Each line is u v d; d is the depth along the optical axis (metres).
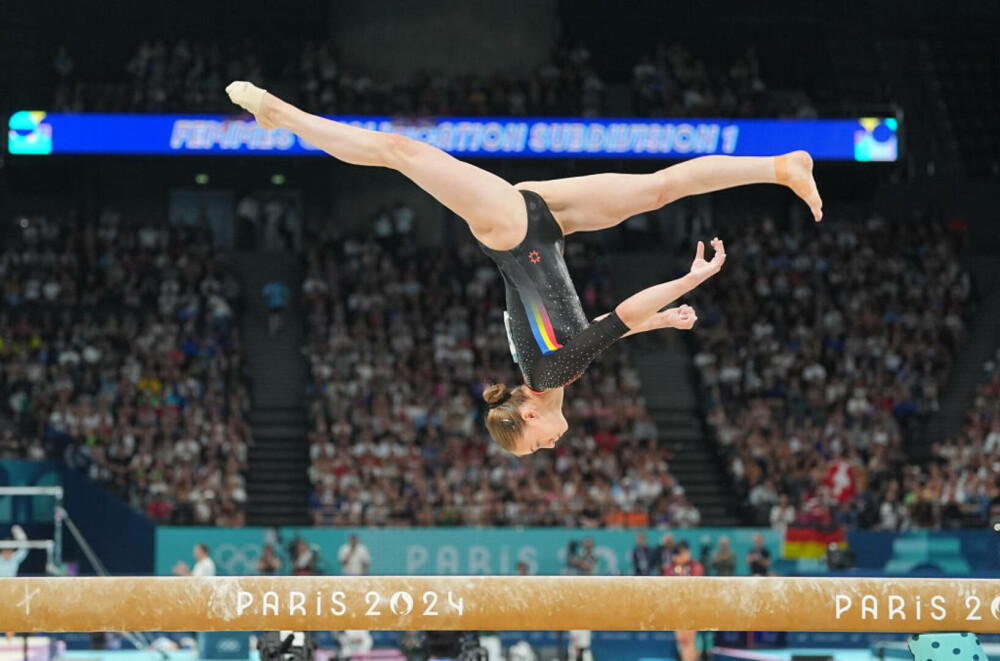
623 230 47.38
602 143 41.56
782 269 44.28
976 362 42.22
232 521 31.44
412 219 45.97
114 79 47.84
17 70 46.62
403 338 40.47
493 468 33.97
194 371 38.22
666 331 42.88
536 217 8.41
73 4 47.84
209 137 41.25
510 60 45.53
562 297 8.38
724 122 41.94
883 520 32.12
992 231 48.69
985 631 9.31
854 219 47.47
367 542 29.48
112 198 47.00
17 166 45.28
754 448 35.62
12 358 38.03
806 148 42.31
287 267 45.41
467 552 29.64
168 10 48.34
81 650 30.09
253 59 45.84
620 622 9.06
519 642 26.55
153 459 33.78
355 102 42.62
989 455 35.19
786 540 30.12
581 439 35.19
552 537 29.83
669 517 31.95
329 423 36.72
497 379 38.88
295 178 47.72
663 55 48.06
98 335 39.06
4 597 8.86
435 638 19.83
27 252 42.41
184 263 42.97
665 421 39.59
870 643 30.34
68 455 33.53
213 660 27.70
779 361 40.22
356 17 45.28
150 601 8.95
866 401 38.34
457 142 41.28
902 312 43.12
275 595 9.02
